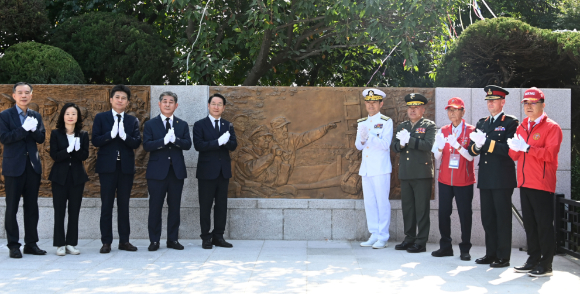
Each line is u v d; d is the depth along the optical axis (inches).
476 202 276.4
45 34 383.6
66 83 327.0
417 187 249.6
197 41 400.5
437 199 275.9
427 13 351.9
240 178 281.6
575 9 529.7
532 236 204.4
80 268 209.0
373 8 343.0
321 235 280.2
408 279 192.4
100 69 370.0
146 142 246.5
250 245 264.2
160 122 253.4
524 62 321.7
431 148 244.4
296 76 501.0
